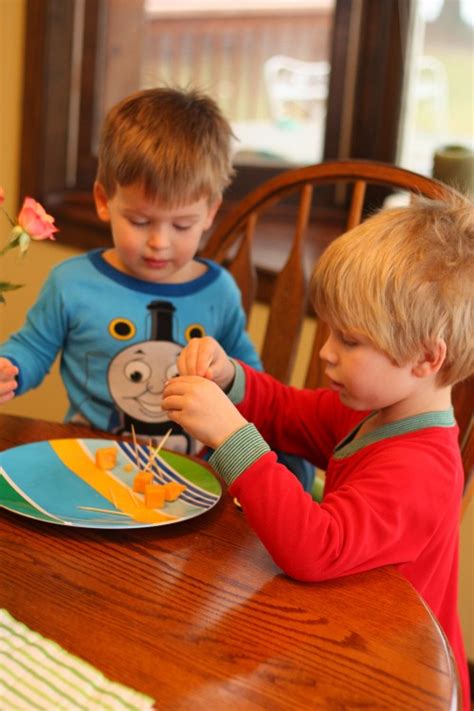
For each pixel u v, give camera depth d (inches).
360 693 29.1
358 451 44.0
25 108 107.3
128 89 109.7
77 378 60.7
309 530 36.0
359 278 40.7
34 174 108.2
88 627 31.7
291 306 63.5
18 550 37.1
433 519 39.7
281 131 101.0
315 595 35.2
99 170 59.0
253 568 37.0
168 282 61.6
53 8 104.6
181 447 60.9
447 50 90.7
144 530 39.6
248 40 101.3
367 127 93.1
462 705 29.9
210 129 57.2
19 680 28.3
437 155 80.0
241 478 37.5
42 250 107.7
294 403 53.3
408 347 40.9
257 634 32.0
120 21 108.0
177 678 29.2
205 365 48.6
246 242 66.3
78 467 45.3
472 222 43.6
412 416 43.4
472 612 75.8
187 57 105.9
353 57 93.1
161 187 54.0
